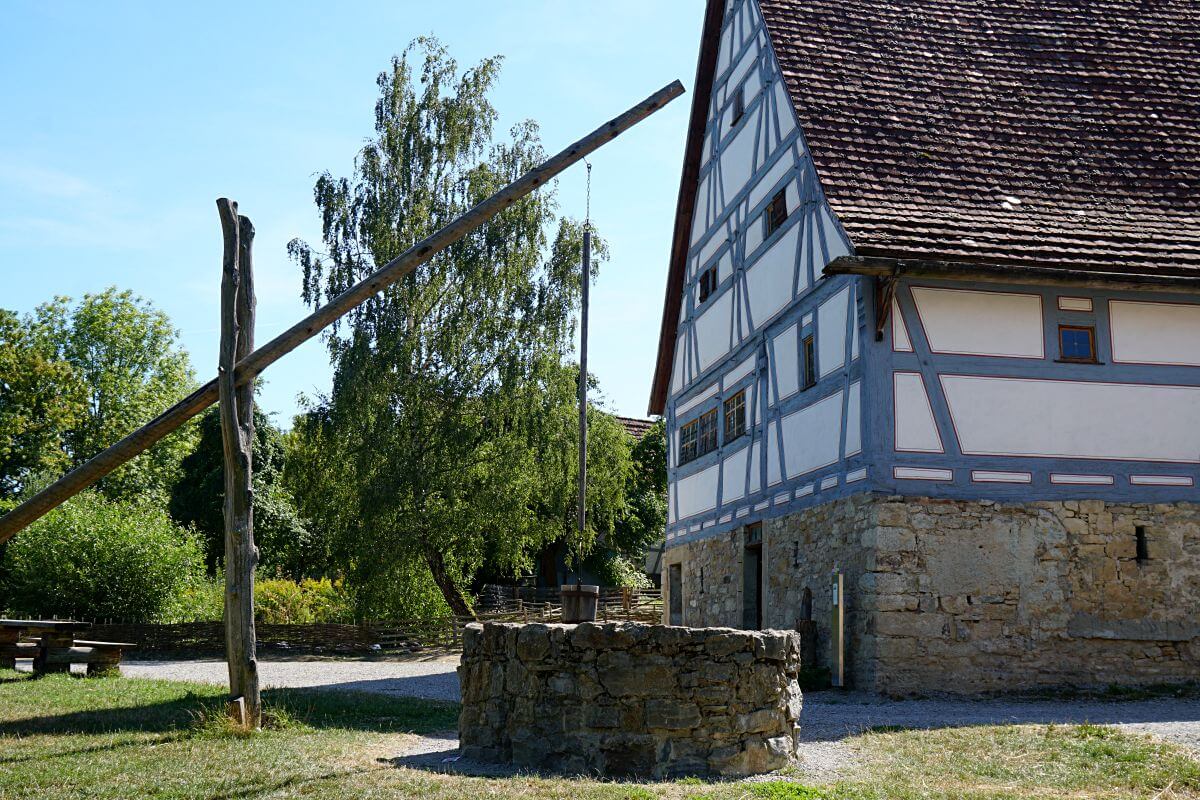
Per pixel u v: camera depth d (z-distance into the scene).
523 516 26.31
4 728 9.78
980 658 13.70
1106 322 14.63
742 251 19.17
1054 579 13.99
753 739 8.05
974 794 7.27
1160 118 16.94
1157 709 12.48
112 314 47.31
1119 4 19.06
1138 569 14.18
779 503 16.95
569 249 27.14
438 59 28.03
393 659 22.84
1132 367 14.59
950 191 15.17
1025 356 14.37
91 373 46.69
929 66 17.31
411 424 25.95
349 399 25.16
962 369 14.19
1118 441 14.41
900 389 14.03
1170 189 15.77
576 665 8.01
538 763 8.04
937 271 13.67
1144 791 7.63
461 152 27.47
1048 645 13.86
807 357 16.17
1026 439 14.21
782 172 17.17
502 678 8.42
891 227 14.17
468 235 26.59
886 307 13.97
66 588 23.48
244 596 9.83
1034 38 18.12
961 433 14.08
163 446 46.78
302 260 26.36
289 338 9.84
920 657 13.59
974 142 16.08
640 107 10.63
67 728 9.80
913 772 8.16
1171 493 14.41
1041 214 14.99
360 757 8.44
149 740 9.05
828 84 16.70
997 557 13.92
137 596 24.03
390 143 27.06
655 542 42.00
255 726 9.66
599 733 7.86
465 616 26.17
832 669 14.35
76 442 45.41
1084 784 7.84
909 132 16.05
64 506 24.80
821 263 15.50
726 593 19.38
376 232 25.98
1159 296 14.83
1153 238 14.76
